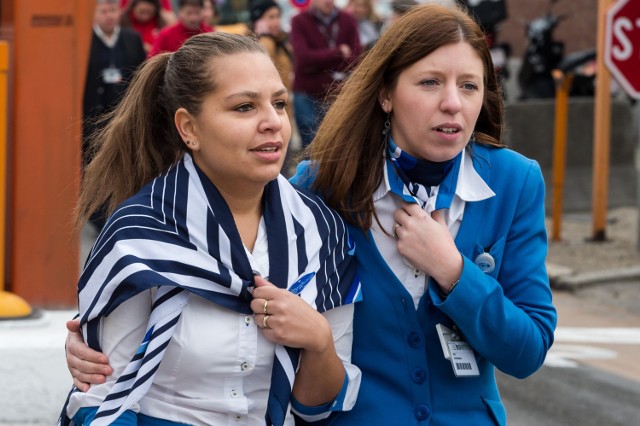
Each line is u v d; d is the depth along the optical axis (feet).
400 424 11.78
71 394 10.91
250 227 11.12
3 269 22.56
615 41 38.19
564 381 26.81
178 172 10.97
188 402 10.73
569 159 54.24
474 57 11.49
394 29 11.71
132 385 10.35
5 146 22.00
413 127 11.54
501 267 12.03
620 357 29.27
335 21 44.98
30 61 22.82
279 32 44.93
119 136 11.80
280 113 10.93
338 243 11.57
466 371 11.60
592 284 38.65
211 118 10.66
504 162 12.16
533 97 59.47
